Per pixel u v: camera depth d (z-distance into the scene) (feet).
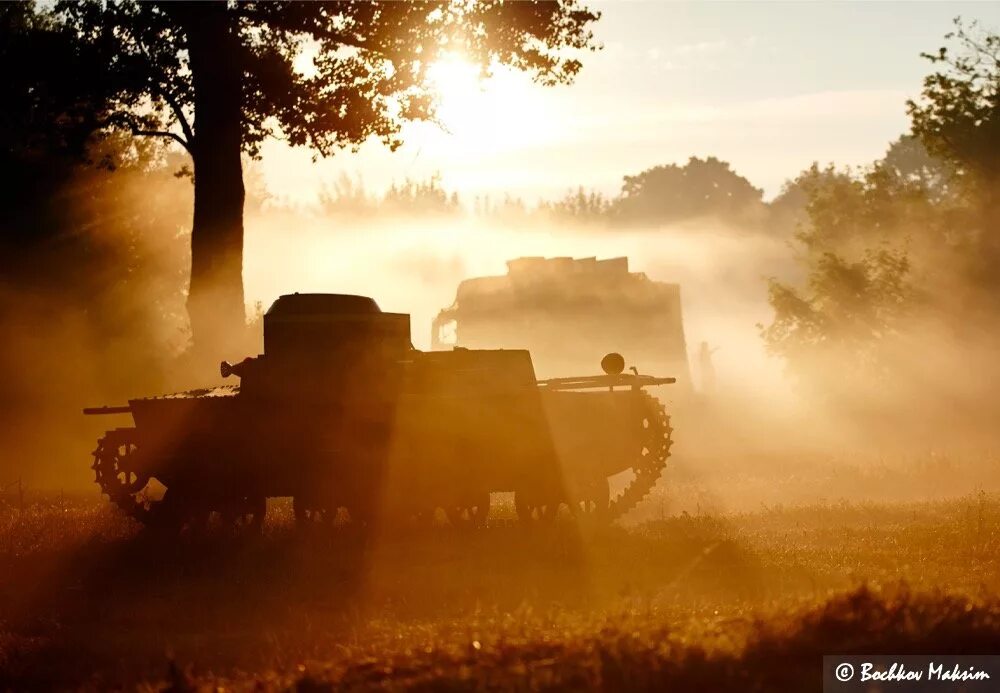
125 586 77.30
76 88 198.08
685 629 47.93
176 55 196.95
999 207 295.89
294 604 68.49
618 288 256.11
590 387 110.93
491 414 106.52
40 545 96.43
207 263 193.98
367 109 202.90
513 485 110.01
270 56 200.85
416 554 86.74
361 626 59.11
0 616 68.95
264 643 58.44
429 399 106.22
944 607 50.65
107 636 62.64
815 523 101.40
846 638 47.14
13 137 225.35
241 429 109.09
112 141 280.31
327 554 87.81
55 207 267.39
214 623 64.64
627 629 47.98
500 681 42.32
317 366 108.68
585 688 41.70
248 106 201.26
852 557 78.23
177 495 112.16
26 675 55.06
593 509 114.93
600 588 69.21
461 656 46.01
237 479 110.01
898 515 104.63
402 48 198.29
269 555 87.81
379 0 196.95
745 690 41.96
